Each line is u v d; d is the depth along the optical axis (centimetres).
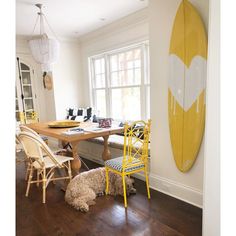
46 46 301
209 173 141
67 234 188
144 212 217
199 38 203
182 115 225
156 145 263
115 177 263
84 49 507
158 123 257
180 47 221
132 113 420
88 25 416
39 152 241
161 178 261
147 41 363
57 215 219
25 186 296
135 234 185
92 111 471
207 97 139
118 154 339
